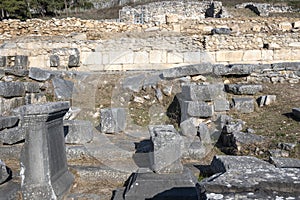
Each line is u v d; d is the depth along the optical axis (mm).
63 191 4391
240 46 11500
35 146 4203
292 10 22750
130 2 32375
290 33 11633
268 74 9383
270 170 2938
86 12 32125
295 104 7465
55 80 9195
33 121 4188
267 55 11547
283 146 5301
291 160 4531
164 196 3990
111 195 4484
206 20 14016
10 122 6555
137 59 8531
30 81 9156
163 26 13016
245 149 5586
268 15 21094
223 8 21594
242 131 6320
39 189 4180
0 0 29234
